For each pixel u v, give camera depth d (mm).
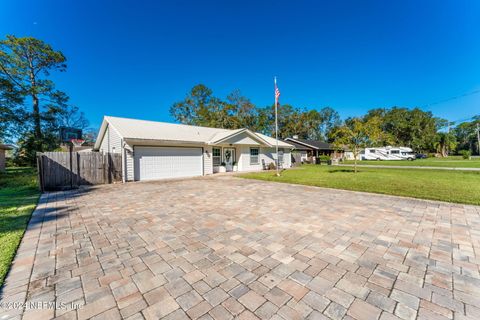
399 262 2604
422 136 45281
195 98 34250
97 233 3633
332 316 1718
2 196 6957
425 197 6168
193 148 12984
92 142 32812
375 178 10641
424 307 1820
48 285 2164
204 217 4516
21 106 17484
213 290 2068
